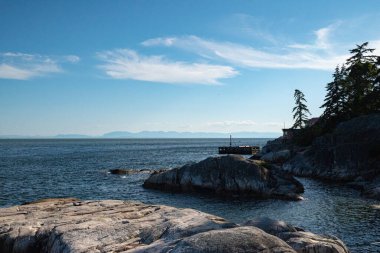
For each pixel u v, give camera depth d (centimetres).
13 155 10144
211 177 3669
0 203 3238
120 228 1265
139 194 3706
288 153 6619
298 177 4978
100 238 1187
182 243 749
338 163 4641
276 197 3300
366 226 2206
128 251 952
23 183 4450
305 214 2611
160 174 4075
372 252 1742
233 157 3712
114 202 1930
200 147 17525
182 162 7762
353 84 6388
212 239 737
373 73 6097
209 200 3322
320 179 4731
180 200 3350
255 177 3469
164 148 16175
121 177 5050
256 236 756
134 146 19075
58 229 1307
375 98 5669
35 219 1572
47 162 7625
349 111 6153
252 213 2748
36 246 1369
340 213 2581
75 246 1122
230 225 1085
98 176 5162
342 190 3694
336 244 1093
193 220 1163
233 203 3164
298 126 8912
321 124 6944
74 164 7175
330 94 6838
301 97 8950
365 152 4469
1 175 5216
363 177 4062
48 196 3616
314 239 1112
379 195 3098
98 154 10844
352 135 4806
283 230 1179
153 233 1138
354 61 6638
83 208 1770
